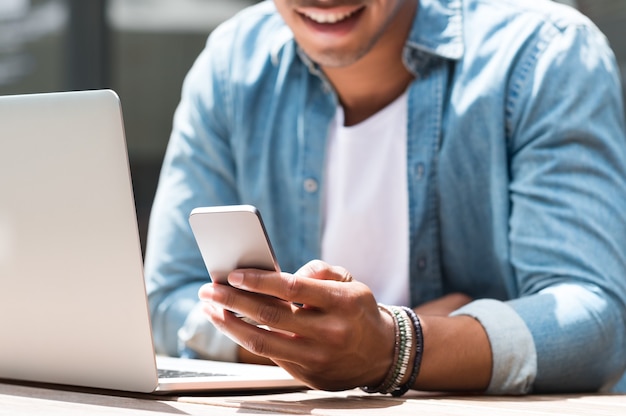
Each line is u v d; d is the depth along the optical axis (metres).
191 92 2.27
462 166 1.97
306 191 2.12
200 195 2.21
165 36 5.03
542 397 1.51
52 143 1.29
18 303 1.39
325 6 1.82
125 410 1.18
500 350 1.51
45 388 1.42
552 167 1.83
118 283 1.29
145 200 5.08
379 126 2.05
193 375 1.46
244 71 2.19
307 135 2.12
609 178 1.81
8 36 5.03
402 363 1.42
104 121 1.25
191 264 2.14
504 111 1.93
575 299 1.63
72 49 5.00
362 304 1.35
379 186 2.06
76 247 1.31
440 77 2.01
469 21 2.02
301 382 1.44
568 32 1.92
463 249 2.01
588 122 1.84
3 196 1.34
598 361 1.62
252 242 1.27
